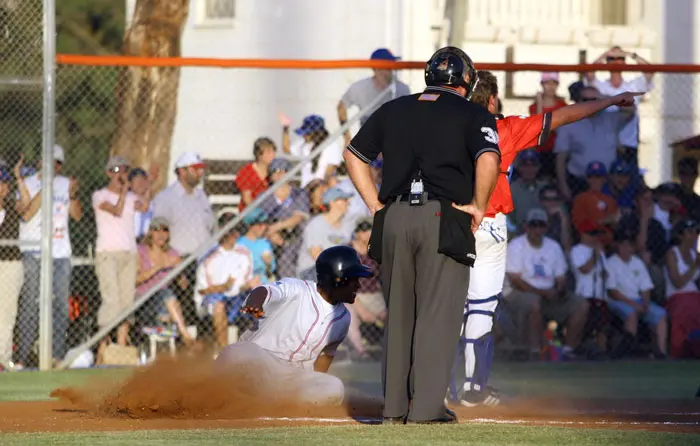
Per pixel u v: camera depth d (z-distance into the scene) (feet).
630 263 135.74
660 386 106.01
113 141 164.35
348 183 132.67
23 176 123.03
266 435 61.16
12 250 120.88
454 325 64.18
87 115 174.70
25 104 123.95
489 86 81.41
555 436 61.62
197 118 178.91
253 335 79.56
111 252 124.88
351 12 191.01
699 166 141.49
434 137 63.62
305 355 78.84
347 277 77.82
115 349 124.98
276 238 131.03
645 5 189.67
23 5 122.11
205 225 130.00
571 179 136.77
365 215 131.64
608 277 135.03
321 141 137.39
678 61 190.19
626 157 137.69
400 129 64.54
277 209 131.23
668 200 138.21
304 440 58.65
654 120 157.79
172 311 127.44
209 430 64.39
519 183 134.10
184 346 127.65
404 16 185.68
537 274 132.16
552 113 79.41
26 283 121.08
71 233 137.39
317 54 194.70
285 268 131.03
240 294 128.26
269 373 77.61
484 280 83.05
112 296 124.77
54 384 102.89
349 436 60.34
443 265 63.46
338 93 183.21
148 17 172.65
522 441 59.06
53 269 121.29
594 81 138.82
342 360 128.98
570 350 134.31
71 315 126.00
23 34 121.80
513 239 133.49
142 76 164.35
